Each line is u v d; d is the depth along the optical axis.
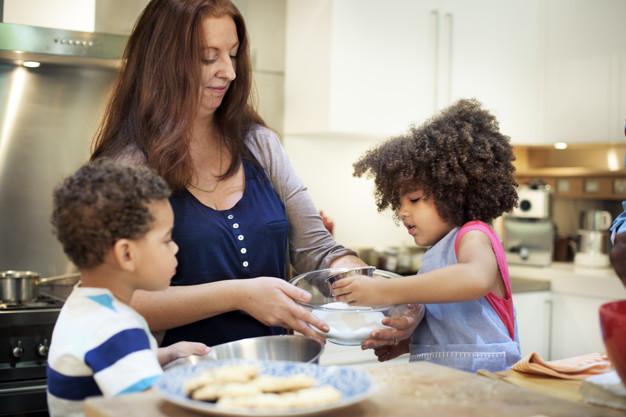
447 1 3.05
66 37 2.36
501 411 0.82
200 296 1.27
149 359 0.97
